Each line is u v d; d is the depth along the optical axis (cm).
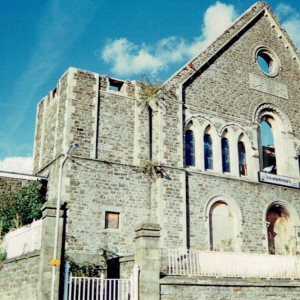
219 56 2772
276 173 2955
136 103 2441
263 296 1786
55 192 2166
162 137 2389
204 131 2588
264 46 3006
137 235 1647
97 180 2200
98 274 1988
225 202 2514
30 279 1568
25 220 2255
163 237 2225
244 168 2694
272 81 2958
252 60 2911
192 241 2319
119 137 2334
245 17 2959
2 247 1989
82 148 2214
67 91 2284
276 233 2695
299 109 3020
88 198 2152
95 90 2339
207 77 2681
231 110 2716
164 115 2436
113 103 2380
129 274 1717
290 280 1895
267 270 1897
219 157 2577
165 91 2481
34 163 2709
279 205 2711
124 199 2239
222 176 2539
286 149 2862
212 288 1686
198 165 2494
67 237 2048
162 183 2311
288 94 3006
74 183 2141
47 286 1453
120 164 2281
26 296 1577
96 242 2108
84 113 2273
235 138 2675
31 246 1678
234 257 1841
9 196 2327
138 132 2389
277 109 2908
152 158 2395
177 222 2288
